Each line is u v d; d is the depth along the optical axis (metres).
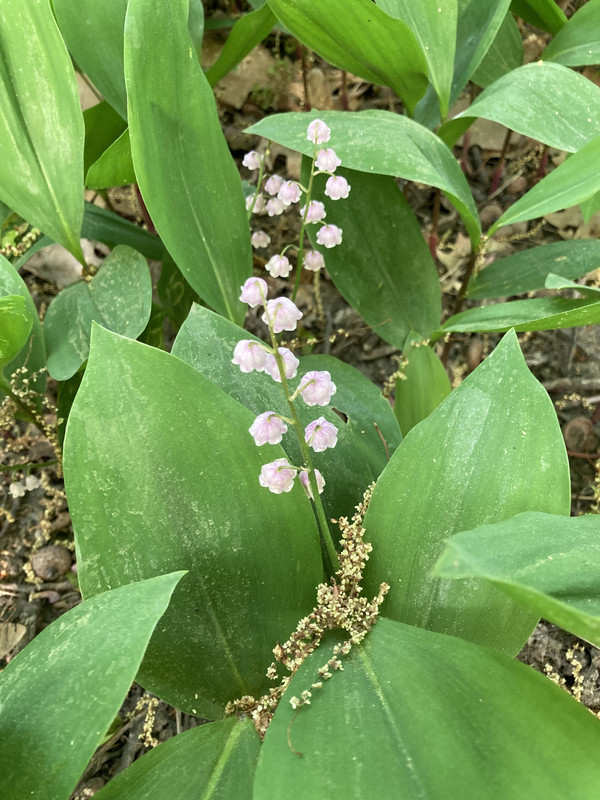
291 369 0.14
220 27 0.39
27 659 0.14
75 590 0.28
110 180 0.25
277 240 0.38
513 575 0.13
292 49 0.43
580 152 0.23
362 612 0.16
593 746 0.12
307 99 0.39
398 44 0.25
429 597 0.17
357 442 0.23
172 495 0.16
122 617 0.14
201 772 0.15
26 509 0.30
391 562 0.17
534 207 0.24
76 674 0.13
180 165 0.22
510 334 0.17
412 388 0.27
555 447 0.16
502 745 0.12
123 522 0.16
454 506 0.17
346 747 0.13
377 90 0.43
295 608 0.17
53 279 0.36
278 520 0.17
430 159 0.24
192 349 0.19
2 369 0.23
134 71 0.19
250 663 0.17
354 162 0.23
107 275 0.25
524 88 0.24
